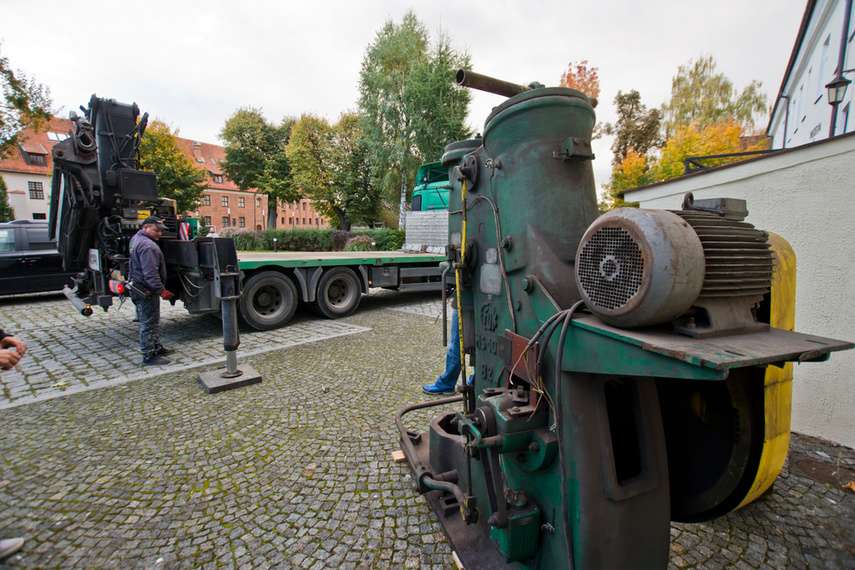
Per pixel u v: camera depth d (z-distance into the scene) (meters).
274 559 1.98
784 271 1.96
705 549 2.01
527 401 1.51
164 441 3.09
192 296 5.56
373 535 2.12
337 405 3.71
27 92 16.39
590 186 1.63
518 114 1.61
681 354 0.91
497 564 1.73
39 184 41.31
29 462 2.81
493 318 1.82
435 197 9.28
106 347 5.52
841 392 2.86
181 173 30.38
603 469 1.31
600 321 1.23
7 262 8.41
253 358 5.06
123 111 5.41
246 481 2.60
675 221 1.04
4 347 2.01
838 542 2.05
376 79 22.97
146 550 2.04
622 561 1.33
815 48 10.11
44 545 2.07
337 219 34.94
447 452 2.30
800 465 2.66
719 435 1.80
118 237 5.43
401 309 8.35
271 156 39.28
